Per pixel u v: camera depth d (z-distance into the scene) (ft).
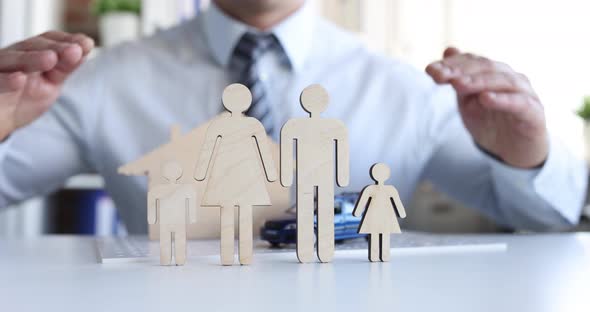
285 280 1.23
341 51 4.25
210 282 1.21
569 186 3.17
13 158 3.68
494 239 2.28
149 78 3.96
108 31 5.77
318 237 1.52
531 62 7.35
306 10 3.96
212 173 1.49
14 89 2.37
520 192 3.19
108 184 3.91
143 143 3.83
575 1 7.11
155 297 1.04
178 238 1.49
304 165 1.53
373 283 1.19
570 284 1.19
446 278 1.26
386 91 4.09
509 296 1.05
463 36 7.48
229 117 1.51
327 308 0.94
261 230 1.90
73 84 3.92
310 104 1.55
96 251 1.90
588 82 7.05
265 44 3.83
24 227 5.73
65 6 6.38
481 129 2.80
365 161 3.88
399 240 2.07
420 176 4.25
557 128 7.00
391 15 7.41
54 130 3.86
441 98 4.13
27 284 1.19
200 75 3.90
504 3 7.43
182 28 4.28
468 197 4.01
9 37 5.61
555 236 2.49
